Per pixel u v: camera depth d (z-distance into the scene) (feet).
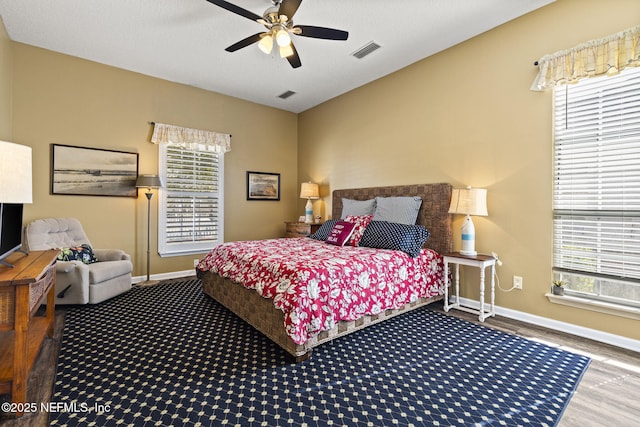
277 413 5.29
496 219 10.35
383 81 14.26
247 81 14.90
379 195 13.91
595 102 8.48
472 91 10.99
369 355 7.38
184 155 15.29
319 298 7.31
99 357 7.16
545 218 9.27
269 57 12.45
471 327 9.15
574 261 8.82
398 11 9.49
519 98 9.79
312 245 11.57
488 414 5.27
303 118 19.43
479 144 10.78
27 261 6.32
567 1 8.78
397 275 9.45
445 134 11.80
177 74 14.15
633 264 7.84
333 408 5.42
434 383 6.21
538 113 9.39
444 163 11.84
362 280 8.37
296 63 10.25
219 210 16.43
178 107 15.14
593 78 8.50
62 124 12.28
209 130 16.11
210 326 9.10
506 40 10.08
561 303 8.92
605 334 8.12
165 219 14.71
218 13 9.62
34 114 11.72
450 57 11.64
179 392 5.84
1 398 5.53
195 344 7.90
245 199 17.61
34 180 11.71
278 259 8.43
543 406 5.49
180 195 15.20
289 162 19.56
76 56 12.50
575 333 8.61
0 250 5.75
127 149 13.79
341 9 9.38
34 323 7.67
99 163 13.05
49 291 8.08
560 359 7.20
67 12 9.57
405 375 6.50
